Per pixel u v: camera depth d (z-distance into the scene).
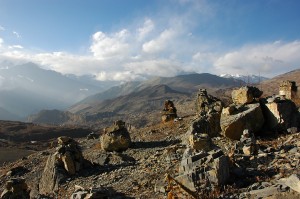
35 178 41.75
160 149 37.72
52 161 33.84
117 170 31.12
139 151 39.53
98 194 21.03
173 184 20.70
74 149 34.19
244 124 30.98
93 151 44.69
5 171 49.00
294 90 43.19
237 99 34.06
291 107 31.86
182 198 18.64
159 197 20.20
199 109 49.47
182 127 48.88
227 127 31.20
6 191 25.17
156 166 28.22
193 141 26.34
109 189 23.33
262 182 18.67
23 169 47.19
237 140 30.80
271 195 16.59
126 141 41.62
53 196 29.30
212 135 33.59
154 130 51.81
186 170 20.78
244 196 17.39
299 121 31.75
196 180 19.41
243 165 22.23
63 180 31.56
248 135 26.39
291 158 21.78
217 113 34.72
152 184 23.42
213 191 18.61
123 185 25.42
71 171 32.47
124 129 42.69
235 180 19.94
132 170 29.92
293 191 16.31
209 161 19.97
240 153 25.03
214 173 19.20
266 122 31.88
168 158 29.05
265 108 32.09
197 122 34.50
